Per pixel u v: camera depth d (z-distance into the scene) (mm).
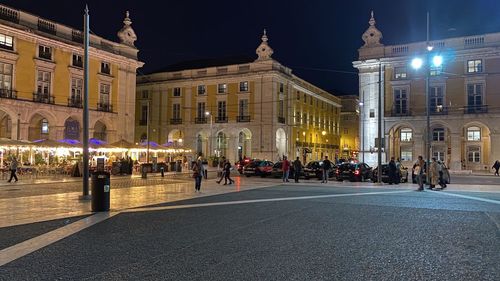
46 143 28203
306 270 5660
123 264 5945
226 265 5902
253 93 51656
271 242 7430
